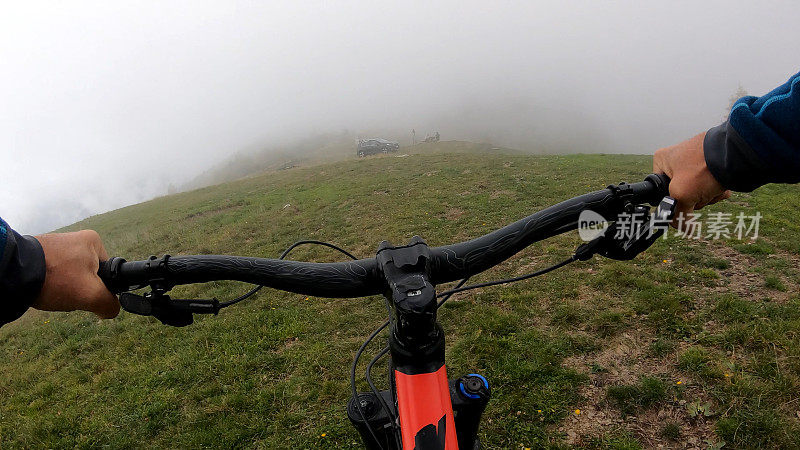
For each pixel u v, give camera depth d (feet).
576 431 10.63
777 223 21.81
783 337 12.10
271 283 4.17
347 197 45.93
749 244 19.31
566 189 35.37
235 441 12.52
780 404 10.21
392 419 4.65
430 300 3.39
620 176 38.83
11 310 3.18
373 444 4.91
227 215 48.26
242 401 14.11
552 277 18.58
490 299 17.66
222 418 13.57
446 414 3.69
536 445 10.41
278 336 18.10
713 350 12.37
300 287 4.16
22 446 14.21
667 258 18.63
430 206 35.60
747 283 15.99
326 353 16.14
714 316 13.92
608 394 11.46
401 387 3.79
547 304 16.52
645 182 4.08
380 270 4.08
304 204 46.29
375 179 55.47
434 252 4.15
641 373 12.09
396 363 3.90
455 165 57.41
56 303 3.35
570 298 16.62
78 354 20.76
